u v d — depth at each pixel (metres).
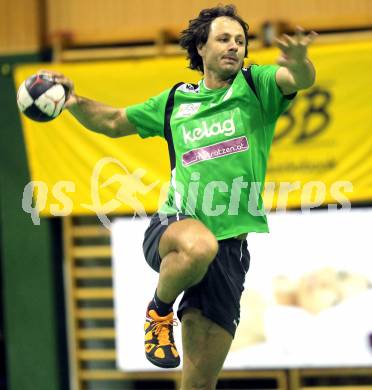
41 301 21.81
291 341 20.22
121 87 20.83
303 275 20.12
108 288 22.16
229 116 11.52
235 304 11.78
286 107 11.48
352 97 19.95
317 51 19.97
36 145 21.27
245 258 11.95
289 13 20.62
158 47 21.17
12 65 21.73
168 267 11.01
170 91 12.05
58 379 21.86
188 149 11.66
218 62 11.57
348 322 19.98
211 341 11.74
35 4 21.64
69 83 12.25
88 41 21.66
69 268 21.97
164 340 11.80
